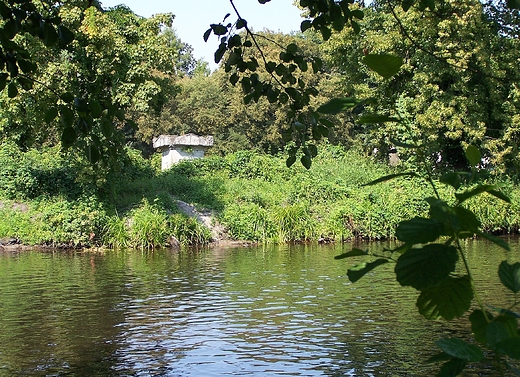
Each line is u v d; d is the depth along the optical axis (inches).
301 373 327.3
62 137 165.2
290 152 208.1
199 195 1165.1
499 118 1272.1
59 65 876.6
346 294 552.7
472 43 1202.6
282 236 1061.8
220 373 329.7
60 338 410.0
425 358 351.3
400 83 1336.1
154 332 422.9
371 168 1395.2
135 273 697.0
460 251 99.1
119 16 1031.6
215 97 2138.3
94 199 1018.1
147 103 962.1
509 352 88.4
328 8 195.2
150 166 1364.4
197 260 813.2
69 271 717.3
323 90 1920.5
